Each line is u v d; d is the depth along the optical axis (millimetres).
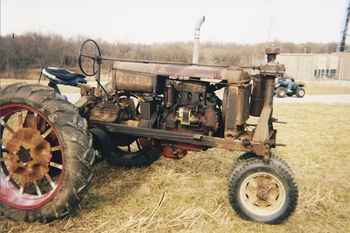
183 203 3561
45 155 3146
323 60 36812
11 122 5109
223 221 3252
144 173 4355
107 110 3939
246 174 3227
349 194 4004
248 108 3611
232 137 3467
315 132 7324
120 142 4379
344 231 3186
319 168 4914
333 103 13539
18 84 3201
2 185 3236
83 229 2996
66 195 2994
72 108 3100
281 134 7055
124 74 3828
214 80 3613
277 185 3219
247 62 33062
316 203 3693
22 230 2967
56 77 3916
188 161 4879
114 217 3209
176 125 3777
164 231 3029
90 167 3029
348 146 6168
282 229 3174
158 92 3791
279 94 17172
